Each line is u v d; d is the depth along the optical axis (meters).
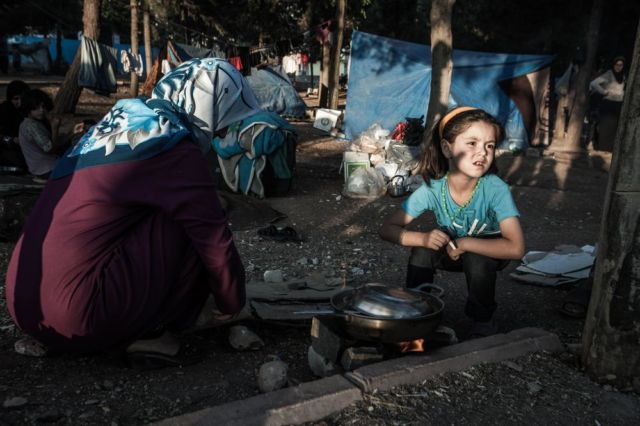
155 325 2.50
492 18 19.66
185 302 2.55
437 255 3.03
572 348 2.81
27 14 31.73
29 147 6.62
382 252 5.06
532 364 2.62
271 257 4.80
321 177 8.55
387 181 7.46
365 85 12.39
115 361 2.66
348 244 5.33
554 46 19.19
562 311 3.52
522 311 3.61
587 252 4.64
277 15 23.42
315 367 2.56
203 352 2.78
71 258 2.30
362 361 2.43
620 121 2.41
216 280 2.44
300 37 15.16
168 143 2.32
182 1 21.86
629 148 2.34
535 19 19.02
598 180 9.27
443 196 2.96
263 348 2.88
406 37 24.44
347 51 26.98
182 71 2.62
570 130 12.34
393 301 2.44
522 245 2.79
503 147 12.62
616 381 2.48
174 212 2.31
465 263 2.92
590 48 11.98
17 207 4.78
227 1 23.06
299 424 2.09
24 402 2.24
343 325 2.43
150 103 2.45
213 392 2.41
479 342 2.70
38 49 34.00
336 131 13.20
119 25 34.81
